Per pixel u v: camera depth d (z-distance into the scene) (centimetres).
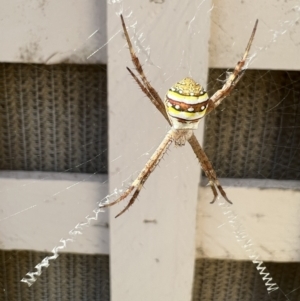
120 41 15
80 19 15
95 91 16
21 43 15
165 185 16
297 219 16
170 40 15
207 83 15
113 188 16
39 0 15
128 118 15
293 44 15
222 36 15
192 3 14
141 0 14
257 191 16
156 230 16
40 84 16
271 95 16
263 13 15
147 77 15
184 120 14
